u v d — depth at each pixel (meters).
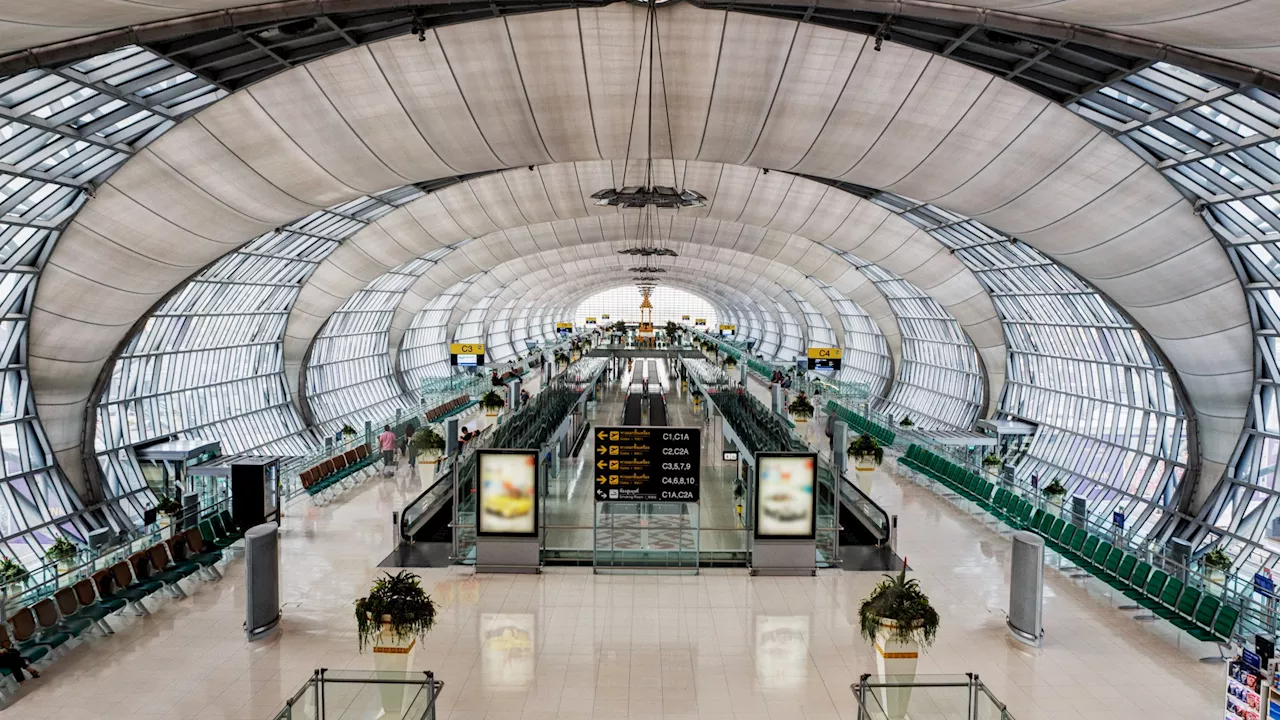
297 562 14.88
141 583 12.37
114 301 22.73
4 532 20.75
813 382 43.59
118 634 11.48
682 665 10.51
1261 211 19.16
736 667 10.47
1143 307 24.19
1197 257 21.41
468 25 18.41
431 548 15.76
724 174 33.88
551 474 15.84
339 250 36.31
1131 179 20.36
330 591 13.30
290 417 40.16
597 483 14.47
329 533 17.00
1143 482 27.98
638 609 12.59
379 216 34.94
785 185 34.03
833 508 15.02
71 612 10.97
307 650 10.93
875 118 20.86
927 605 9.74
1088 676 10.29
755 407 26.36
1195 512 25.31
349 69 19.08
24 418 22.48
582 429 34.06
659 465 14.44
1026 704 9.49
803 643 11.30
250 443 35.66
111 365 24.69
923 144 21.41
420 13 17.30
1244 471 23.95
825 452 28.30
